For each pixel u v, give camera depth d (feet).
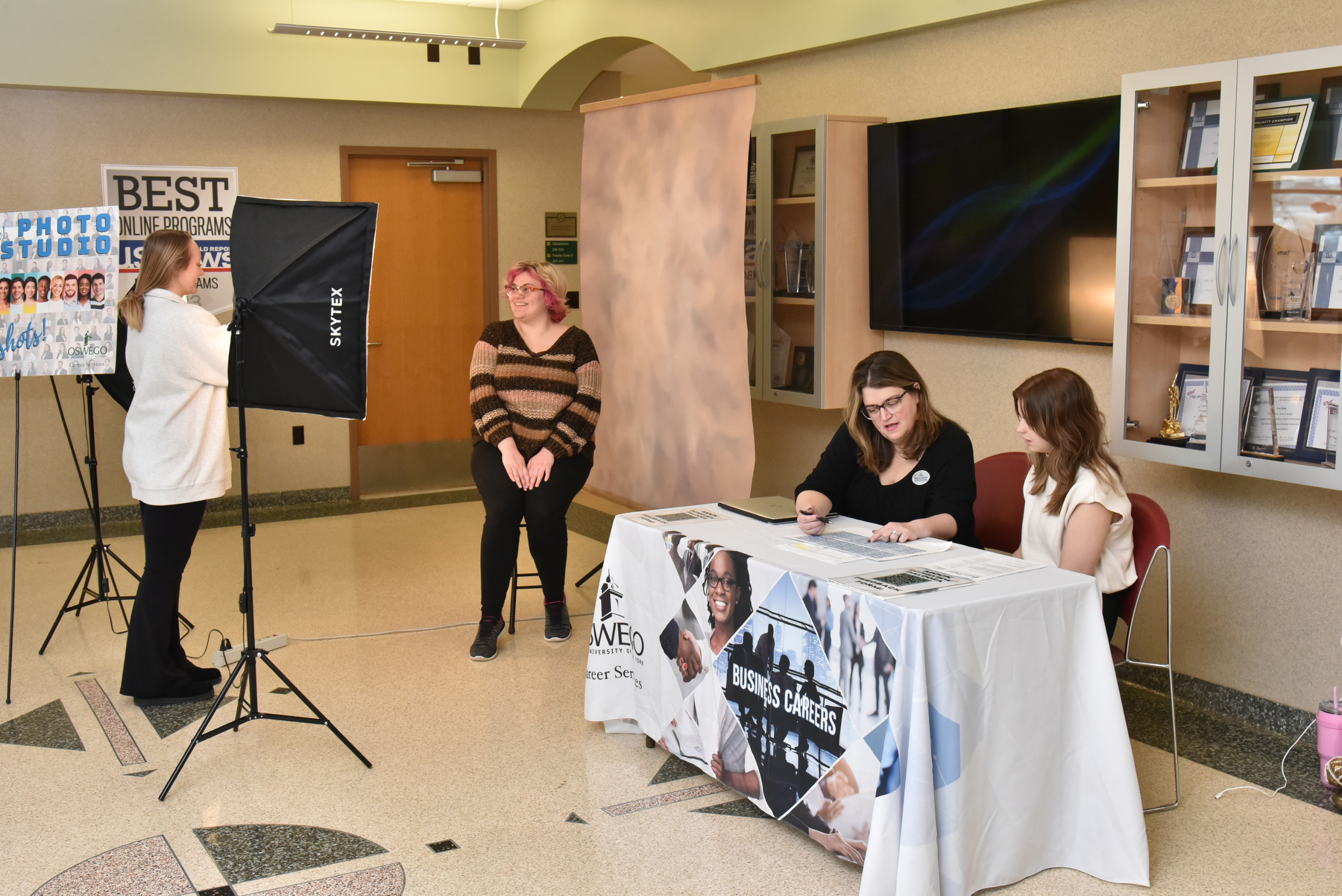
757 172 15.37
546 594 13.75
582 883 8.18
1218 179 9.73
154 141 20.22
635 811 9.34
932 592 7.64
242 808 9.41
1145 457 10.62
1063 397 9.10
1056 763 8.07
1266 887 8.04
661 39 18.28
